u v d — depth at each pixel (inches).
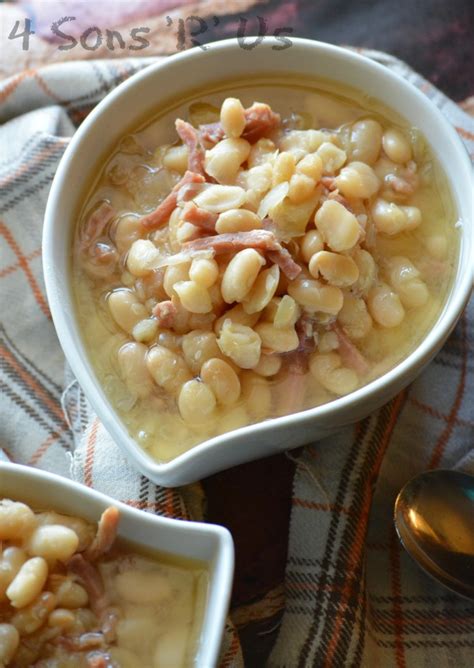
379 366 18.5
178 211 18.7
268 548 19.4
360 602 18.8
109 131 19.6
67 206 19.0
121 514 17.1
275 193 18.4
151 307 18.6
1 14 23.8
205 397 17.9
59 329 18.1
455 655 19.0
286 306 18.0
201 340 18.1
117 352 18.6
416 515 19.4
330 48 19.5
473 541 19.3
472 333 20.6
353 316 18.4
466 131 21.5
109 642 16.9
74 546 16.9
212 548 17.0
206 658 16.3
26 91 22.1
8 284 21.0
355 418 18.1
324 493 19.3
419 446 20.3
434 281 19.0
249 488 19.6
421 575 19.6
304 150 19.1
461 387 20.4
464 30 23.5
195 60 19.6
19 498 17.4
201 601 17.1
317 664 18.4
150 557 17.4
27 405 20.4
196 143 19.2
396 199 19.3
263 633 19.0
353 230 18.0
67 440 20.2
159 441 18.2
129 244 19.0
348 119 19.9
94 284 19.0
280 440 17.8
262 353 18.2
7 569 16.7
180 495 19.0
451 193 19.2
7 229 21.2
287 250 18.3
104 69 22.0
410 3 23.7
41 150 21.2
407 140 19.6
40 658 16.7
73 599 16.9
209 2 23.7
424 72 23.3
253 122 19.2
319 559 19.0
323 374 18.3
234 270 17.8
